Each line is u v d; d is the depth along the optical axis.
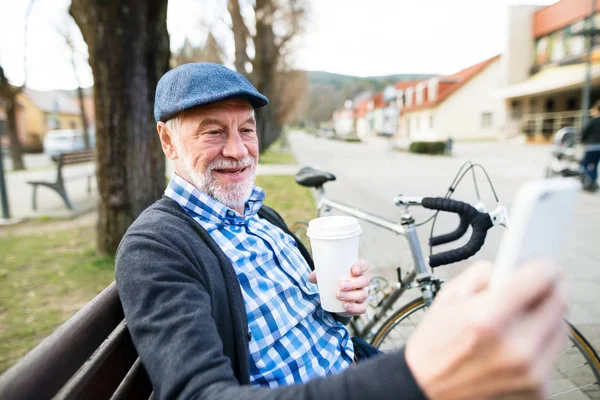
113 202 4.61
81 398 0.82
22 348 2.93
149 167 4.62
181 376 0.83
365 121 72.19
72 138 28.39
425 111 40.38
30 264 4.66
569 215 0.50
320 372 1.38
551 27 29.08
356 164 17.62
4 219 7.31
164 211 1.33
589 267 4.24
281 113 45.81
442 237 2.01
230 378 0.85
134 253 1.09
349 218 1.44
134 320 0.97
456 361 0.48
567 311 0.49
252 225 1.60
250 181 1.57
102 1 4.12
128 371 1.07
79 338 0.87
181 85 1.41
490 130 37.25
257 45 19.56
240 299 1.23
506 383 0.46
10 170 19.06
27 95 43.28
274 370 1.29
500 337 0.45
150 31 4.36
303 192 9.64
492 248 4.90
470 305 0.50
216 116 1.44
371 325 2.57
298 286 1.53
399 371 0.55
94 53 4.28
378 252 4.97
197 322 0.94
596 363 2.11
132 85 4.38
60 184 8.00
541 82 26.16
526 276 0.46
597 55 23.92
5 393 0.62
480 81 36.69
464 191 9.31
